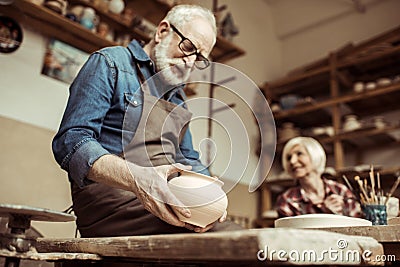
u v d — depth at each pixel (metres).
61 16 2.36
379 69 3.80
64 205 2.32
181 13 1.21
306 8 4.59
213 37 1.21
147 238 0.65
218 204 0.87
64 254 0.72
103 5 2.63
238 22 4.30
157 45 1.23
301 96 4.39
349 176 3.18
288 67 4.69
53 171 2.32
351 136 3.51
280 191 4.05
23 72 2.37
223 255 0.52
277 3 4.79
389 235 0.85
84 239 0.81
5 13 2.32
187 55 1.14
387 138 3.59
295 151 2.54
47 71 2.47
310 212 2.45
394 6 4.00
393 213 1.41
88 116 1.03
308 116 4.05
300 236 0.54
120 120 1.12
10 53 2.34
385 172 3.18
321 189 2.49
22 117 2.30
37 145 2.29
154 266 0.81
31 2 2.24
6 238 0.69
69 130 0.98
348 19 4.33
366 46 3.62
